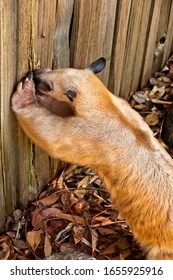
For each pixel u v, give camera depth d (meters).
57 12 0.92
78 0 0.97
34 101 0.91
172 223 0.93
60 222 1.06
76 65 1.07
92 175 1.19
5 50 0.80
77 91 0.92
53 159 1.12
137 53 1.39
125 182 0.94
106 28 1.13
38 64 0.91
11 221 1.04
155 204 0.93
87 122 0.92
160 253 0.97
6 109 0.87
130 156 0.93
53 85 0.92
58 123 0.92
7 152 0.93
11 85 0.86
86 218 1.09
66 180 1.17
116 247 1.05
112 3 1.11
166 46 1.58
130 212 0.96
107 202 1.13
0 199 0.97
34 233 1.02
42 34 0.88
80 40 1.04
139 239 0.98
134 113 1.00
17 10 0.80
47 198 1.11
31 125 0.91
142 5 1.29
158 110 1.44
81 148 0.93
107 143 0.92
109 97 0.96
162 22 1.49
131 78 1.42
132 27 1.28
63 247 1.02
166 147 1.34
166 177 0.94
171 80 1.56
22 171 1.01
